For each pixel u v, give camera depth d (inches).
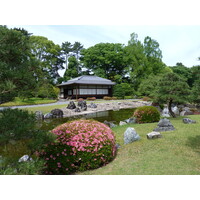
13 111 97.9
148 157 142.9
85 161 127.0
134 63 1192.8
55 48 1203.9
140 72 1197.1
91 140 133.1
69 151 125.9
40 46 1045.8
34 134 101.5
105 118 437.4
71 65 1416.1
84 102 621.9
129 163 134.6
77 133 136.0
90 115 491.8
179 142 176.1
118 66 1401.3
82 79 1036.5
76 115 495.5
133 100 948.0
